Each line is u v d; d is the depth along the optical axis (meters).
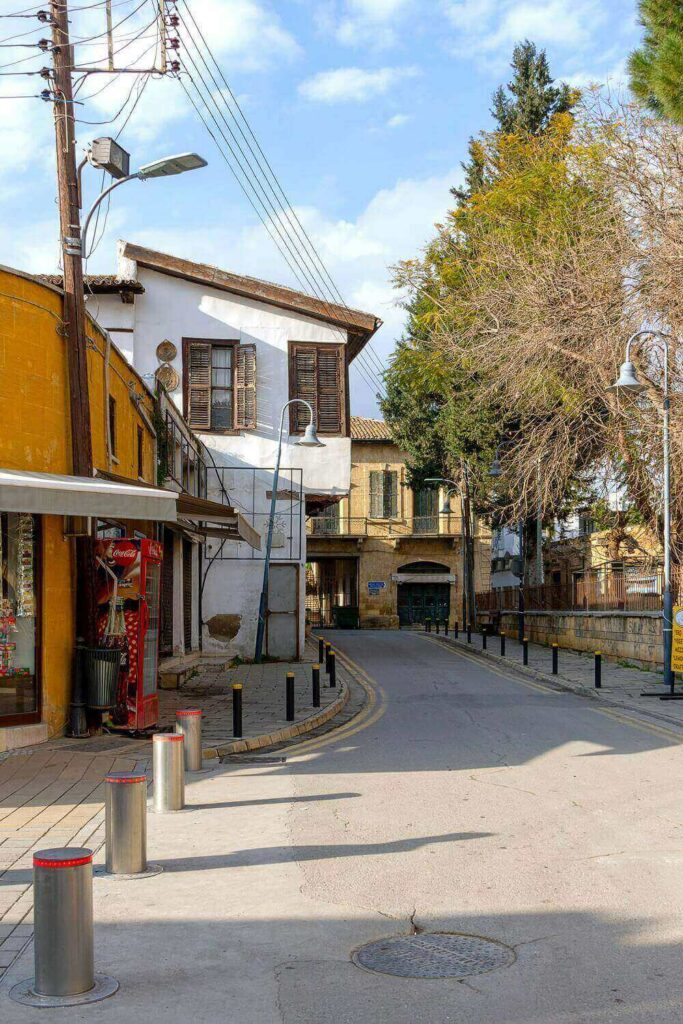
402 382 34.38
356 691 20.12
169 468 20.28
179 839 7.98
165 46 13.25
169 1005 4.63
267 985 4.87
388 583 55.62
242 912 6.04
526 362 23.25
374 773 10.88
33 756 11.51
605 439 23.14
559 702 17.95
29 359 12.34
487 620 46.66
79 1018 4.49
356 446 56.00
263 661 26.64
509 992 4.73
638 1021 4.37
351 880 6.70
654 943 5.37
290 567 27.22
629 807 9.01
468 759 11.74
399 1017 4.46
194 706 16.44
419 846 7.61
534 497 25.86
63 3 13.06
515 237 26.14
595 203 23.94
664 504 20.69
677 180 21.25
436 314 27.62
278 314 27.12
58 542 12.74
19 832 8.11
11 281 12.07
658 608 23.83
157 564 13.84
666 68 18.66
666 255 20.33
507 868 6.96
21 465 12.11
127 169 13.15
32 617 12.31
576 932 5.58
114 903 6.25
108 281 25.97
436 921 5.82
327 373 27.23
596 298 21.89
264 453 26.92
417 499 55.97
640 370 21.53
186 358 26.64
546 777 10.52
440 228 29.92
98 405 14.62
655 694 18.23
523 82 42.69
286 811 8.98
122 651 12.98
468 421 32.53
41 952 4.79
